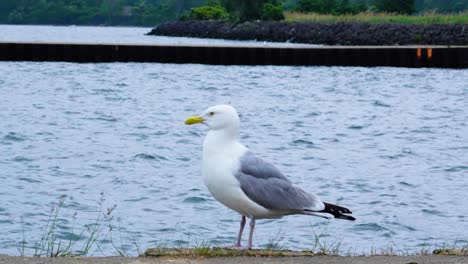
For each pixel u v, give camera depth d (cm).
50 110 2867
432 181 1702
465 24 7125
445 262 780
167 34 11069
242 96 3394
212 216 1369
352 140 2270
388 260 790
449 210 1445
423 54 4634
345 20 8425
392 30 7294
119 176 1714
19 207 1423
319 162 1917
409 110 2973
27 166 1830
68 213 1382
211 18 10875
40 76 4050
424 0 15450
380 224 1325
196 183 1645
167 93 3478
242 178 808
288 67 4588
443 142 2244
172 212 1401
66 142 2173
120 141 2202
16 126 2452
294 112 2883
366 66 4659
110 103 3114
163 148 2091
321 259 794
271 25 8806
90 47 4719
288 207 810
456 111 2947
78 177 1711
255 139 2267
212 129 823
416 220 1365
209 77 4078
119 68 4450
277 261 783
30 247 1158
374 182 1681
